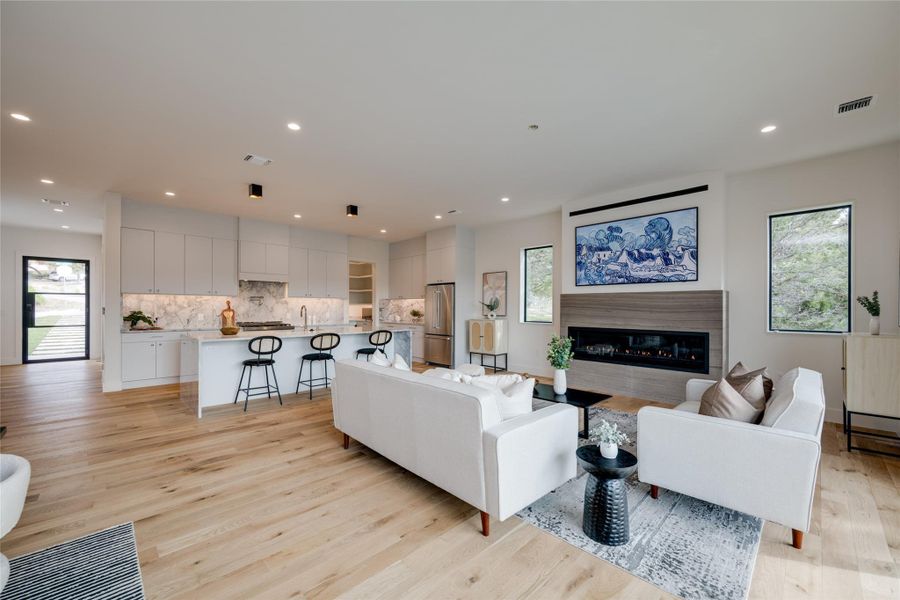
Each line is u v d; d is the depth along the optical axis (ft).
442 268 25.12
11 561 6.25
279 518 7.58
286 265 23.95
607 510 6.77
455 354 24.34
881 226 12.32
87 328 28.37
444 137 11.59
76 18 6.71
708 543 6.79
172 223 19.92
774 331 14.29
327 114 10.21
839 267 13.24
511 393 8.29
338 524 7.39
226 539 6.91
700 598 5.52
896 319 12.05
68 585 5.74
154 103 9.60
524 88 9.05
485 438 6.89
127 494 8.46
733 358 14.97
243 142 11.86
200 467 9.87
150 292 19.26
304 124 10.75
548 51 7.73
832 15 6.68
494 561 6.35
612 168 14.28
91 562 6.26
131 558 6.37
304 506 8.04
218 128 10.94
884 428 12.34
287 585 5.81
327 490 8.72
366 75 8.53
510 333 23.36
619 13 6.68
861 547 6.64
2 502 3.85
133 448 11.10
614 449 6.87
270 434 12.36
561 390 12.19
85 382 19.99
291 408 15.31
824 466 9.88
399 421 8.82
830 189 13.12
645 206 16.38
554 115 10.31
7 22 6.77
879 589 5.68
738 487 6.95
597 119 10.53
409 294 28.71
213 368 15.21
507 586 5.79
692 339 15.51
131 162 13.43
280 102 9.61
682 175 15.10
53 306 27.22
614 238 17.37
